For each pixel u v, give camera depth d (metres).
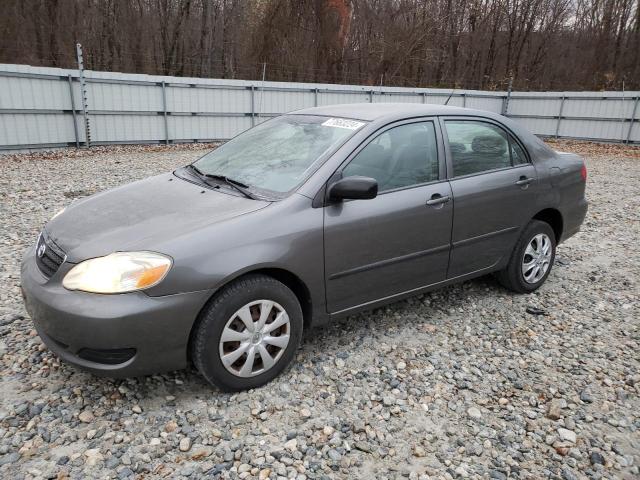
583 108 19.09
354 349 3.62
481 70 32.31
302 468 2.51
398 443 2.73
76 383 3.10
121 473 2.44
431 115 3.87
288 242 3.00
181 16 26.17
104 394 3.00
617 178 11.68
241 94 15.67
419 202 3.58
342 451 2.65
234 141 4.14
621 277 5.21
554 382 3.34
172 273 2.68
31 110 12.07
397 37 26.62
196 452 2.59
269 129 4.04
